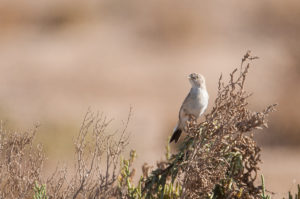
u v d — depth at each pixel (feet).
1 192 18.90
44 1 125.08
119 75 86.79
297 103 59.82
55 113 51.08
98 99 72.69
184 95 78.33
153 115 63.67
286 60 71.31
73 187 19.13
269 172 45.50
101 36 114.01
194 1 122.83
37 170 19.61
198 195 18.17
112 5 128.26
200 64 94.79
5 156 19.43
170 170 19.26
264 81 71.77
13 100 58.18
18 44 106.42
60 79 82.79
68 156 35.37
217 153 18.42
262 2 118.32
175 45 108.99
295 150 54.60
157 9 119.85
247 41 111.14
